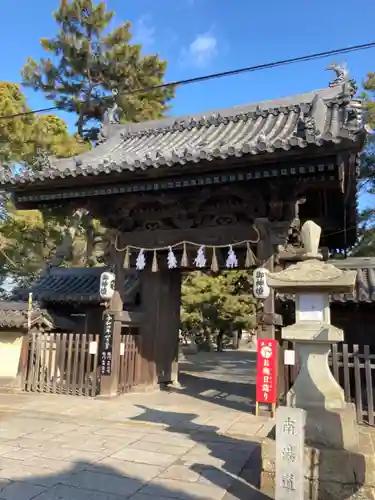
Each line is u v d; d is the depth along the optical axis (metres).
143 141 13.55
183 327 27.45
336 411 5.12
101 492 4.83
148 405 9.98
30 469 5.46
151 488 4.98
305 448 4.85
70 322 13.79
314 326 5.40
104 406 9.67
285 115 11.87
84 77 23.39
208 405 10.21
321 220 12.53
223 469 5.67
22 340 11.88
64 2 21.97
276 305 10.38
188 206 10.61
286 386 9.16
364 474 4.62
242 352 33.88
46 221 19.66
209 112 13.27
